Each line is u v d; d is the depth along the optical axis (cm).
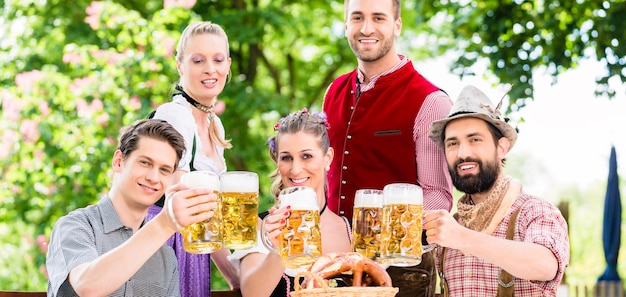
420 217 278
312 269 275
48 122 830
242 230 280
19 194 862
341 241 349
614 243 1012
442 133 330
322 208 350
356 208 298
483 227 316
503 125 314
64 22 1041
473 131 314
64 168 848
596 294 1018
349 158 397
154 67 834
